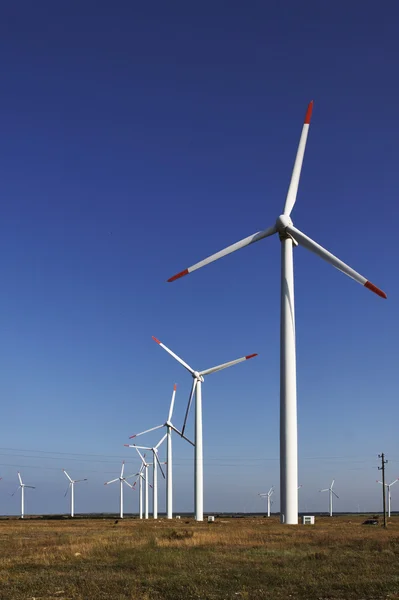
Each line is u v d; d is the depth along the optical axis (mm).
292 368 48969
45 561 30094
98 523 84375
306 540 40125
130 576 25000
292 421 48250
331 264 49125
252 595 20391
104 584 22703
